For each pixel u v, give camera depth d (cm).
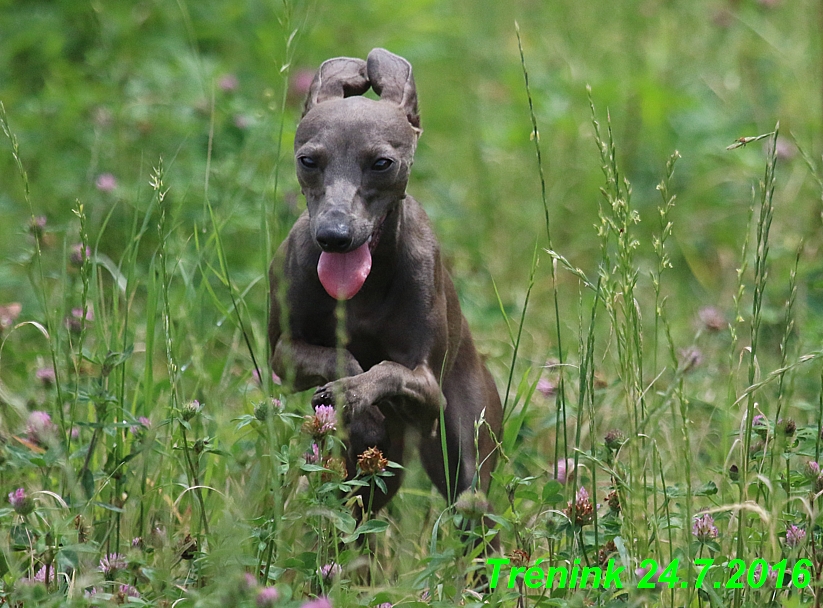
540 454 1127
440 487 1006
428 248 939
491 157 1703
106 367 895
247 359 1155
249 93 1583
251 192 1342
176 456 914
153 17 1662
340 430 805
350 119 875
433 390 898
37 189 1429
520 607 810
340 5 1727
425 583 844
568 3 2070
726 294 1406
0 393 948
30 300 1248
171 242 1277
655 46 1898
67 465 824
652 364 1259
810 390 1177
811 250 1434
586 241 1570
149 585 811
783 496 936
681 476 959
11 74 1634
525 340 1316
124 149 1402
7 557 786
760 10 1875
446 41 1986
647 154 1703
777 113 1741
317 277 911
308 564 775
